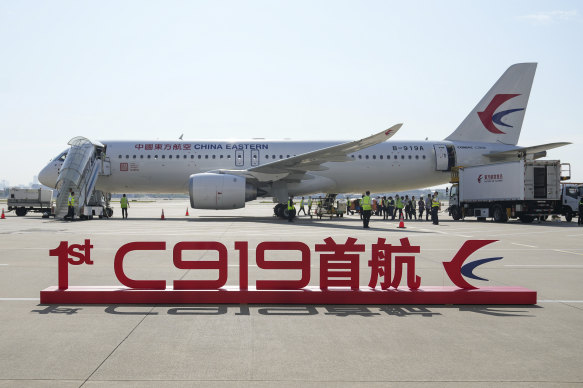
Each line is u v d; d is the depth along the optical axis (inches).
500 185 1167.6
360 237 717.3
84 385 164.9
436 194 1079.0
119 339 218.4
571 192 1268.5
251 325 244.5
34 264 436.1
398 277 300.2
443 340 220.5
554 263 469.1
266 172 1116.5
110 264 441.4
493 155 1256.8
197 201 1079.6
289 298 293.1
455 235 779.4
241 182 1083.9
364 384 167.9
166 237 695.1
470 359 194.5
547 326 245.8
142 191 1248.2
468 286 303.4
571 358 196.4
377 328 240.5
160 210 2284.7
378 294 294.7
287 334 229.0
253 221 1130.0
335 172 1226.6
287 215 1190.9
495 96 1283.2
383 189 1282.0
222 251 298.0
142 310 274.7
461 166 1259.8
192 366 184.4
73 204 1112.8
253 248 563.2
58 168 1233.4
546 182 1155.3
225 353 200.2
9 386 163.3
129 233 766.5
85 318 255.0
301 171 1117.7
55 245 583.8
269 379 171.9
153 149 1194.6
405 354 200.5
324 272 298.5
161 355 196.9
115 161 1188.5
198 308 281.3
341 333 231.3
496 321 255.4
